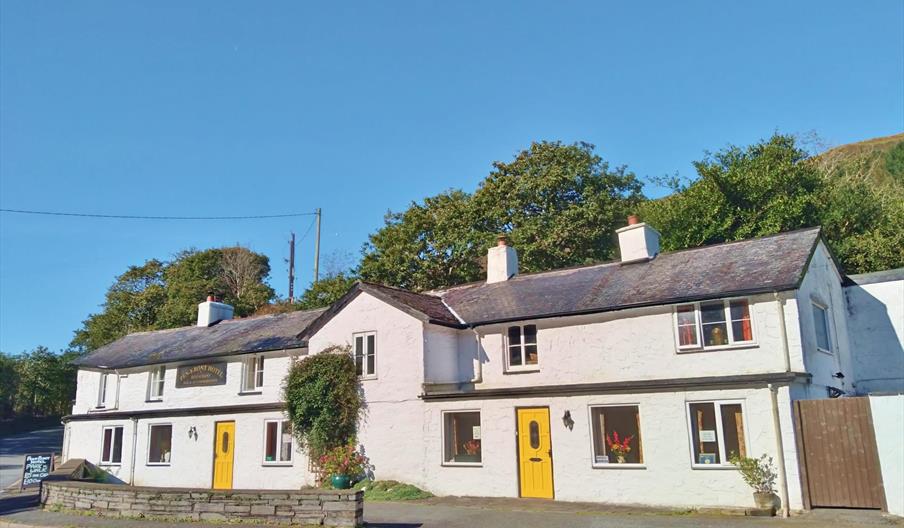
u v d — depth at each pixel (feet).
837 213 95.55
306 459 72.54
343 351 71.72
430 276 117.50
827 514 44.96
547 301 65.72
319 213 163.94
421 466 64.34
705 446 52.08
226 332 95.40
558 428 58.49
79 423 98.73
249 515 46.68
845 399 47.03
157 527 46.62
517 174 124.98
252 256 194.18
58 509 56.70
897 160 159.12
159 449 88.79
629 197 129.49
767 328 52.26
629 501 53.88
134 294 181.37
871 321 65.36
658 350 57.11
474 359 68.39
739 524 43.04
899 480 44.32
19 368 191.62
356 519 43.86
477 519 48.39
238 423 80.74
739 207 98.94
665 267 63.98
